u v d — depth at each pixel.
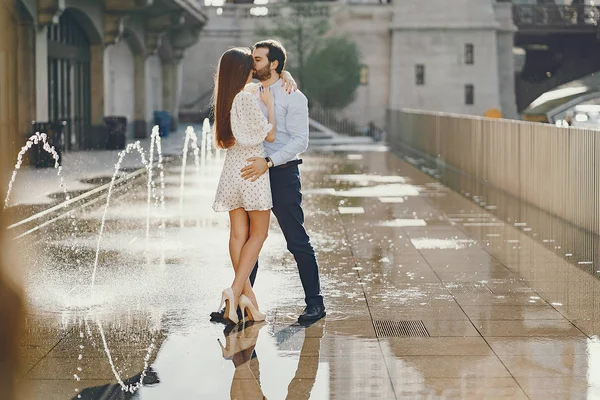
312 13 76.31
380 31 85.31
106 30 37.56
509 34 88.69
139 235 14.26
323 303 9.06
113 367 7.09
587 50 98.69
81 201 18.97
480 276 10.95
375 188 22.92
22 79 27.64
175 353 7.50
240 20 80.06
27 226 15.07
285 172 8.62
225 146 8.45
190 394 6.41
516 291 10.04
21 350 7.57
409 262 12.00
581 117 105.38
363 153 39.88
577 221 15.45
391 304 9.40
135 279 10.70
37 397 6.32
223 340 7.91
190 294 9.87
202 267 11.48
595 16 94.12
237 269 8.61
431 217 16.91
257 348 7.65
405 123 46.34
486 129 24.30
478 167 25.59
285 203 8.63
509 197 20.73
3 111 26.08
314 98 75.31
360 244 13.59
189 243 13.47
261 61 8.58
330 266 11.73
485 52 85.81
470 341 7.83
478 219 16.61
